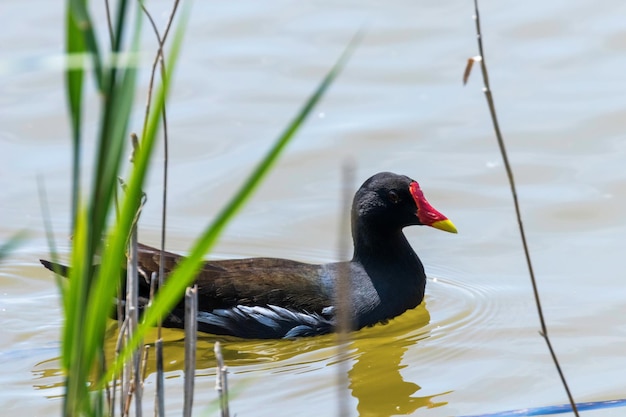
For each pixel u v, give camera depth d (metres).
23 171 15.48
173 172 15.48
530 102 16.94
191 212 14.60
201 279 12.19
